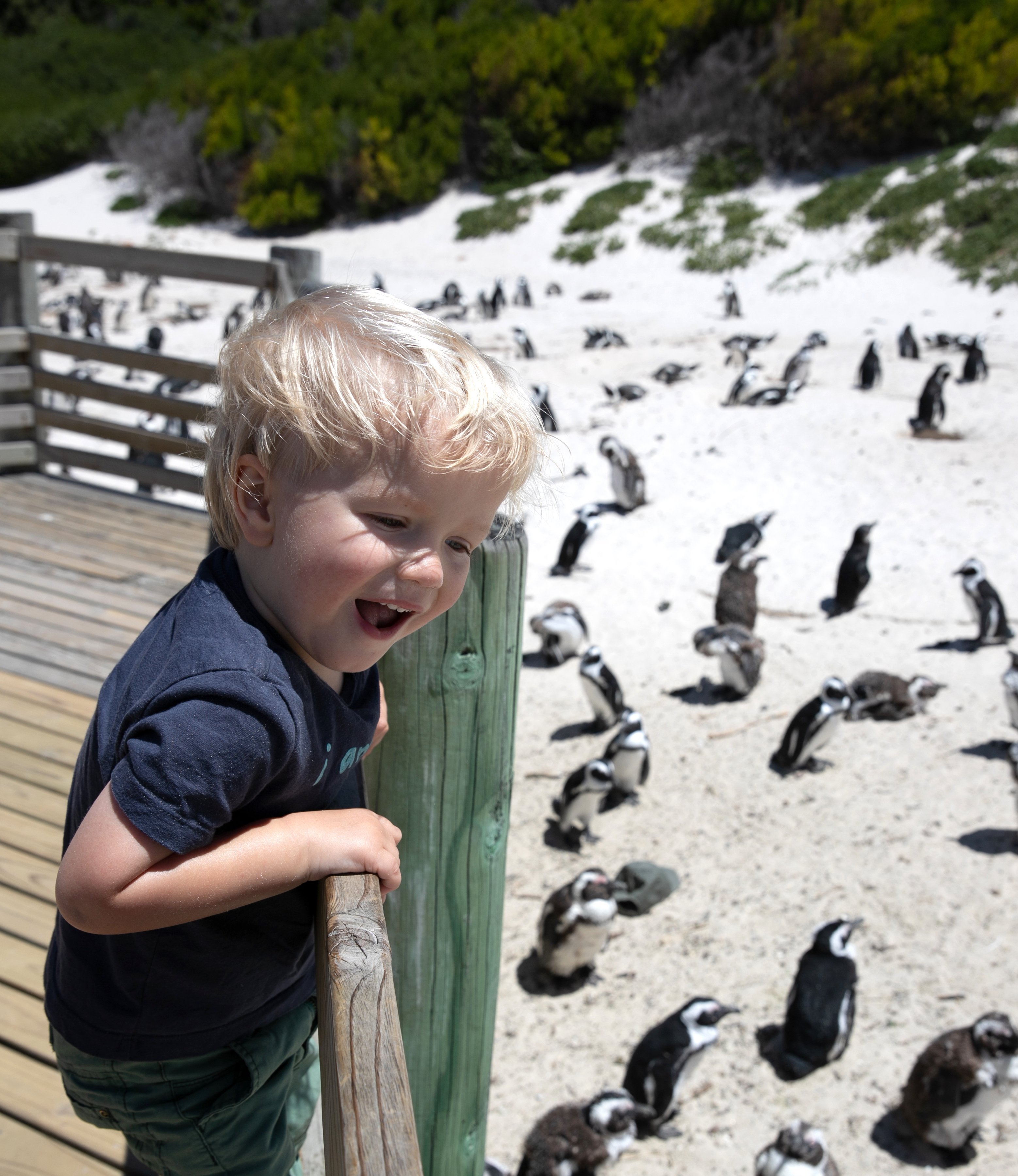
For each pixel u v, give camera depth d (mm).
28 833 3193
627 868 6070
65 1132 2250
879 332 19906
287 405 1013
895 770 7117
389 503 1024
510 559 1905
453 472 1030
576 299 24844
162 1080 1311
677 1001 5336
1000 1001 5125
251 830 1113
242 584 1146
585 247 27297
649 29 31266
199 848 1068
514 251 28781
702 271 25219
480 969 2229
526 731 7934
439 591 1118
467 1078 2301
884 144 27719
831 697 7000
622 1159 4512
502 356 19141
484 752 2027
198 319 23750
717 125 29984
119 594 5176
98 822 1030
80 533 5945
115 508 6383
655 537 11391
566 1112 4414
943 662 8547
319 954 1171
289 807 1198
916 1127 4430
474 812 2068
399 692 1949
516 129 31938
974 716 7719
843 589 9469
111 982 1255
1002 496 11609
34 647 4559
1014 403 14688
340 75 35969
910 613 9414
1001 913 5688
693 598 9969
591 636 9383
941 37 27047
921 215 24094
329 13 49188
